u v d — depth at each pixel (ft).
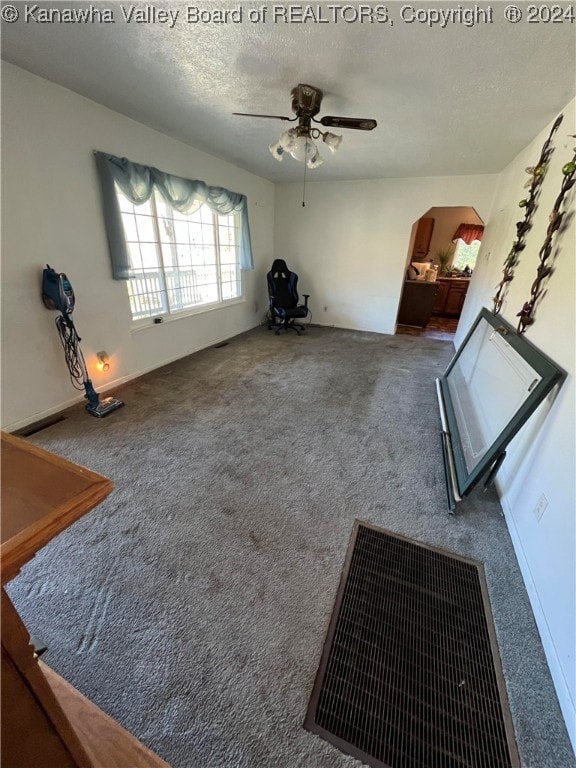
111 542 4.98
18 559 1.36
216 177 13.20
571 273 5.23
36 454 1.90
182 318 12.94
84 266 8.79
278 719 3.14
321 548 4.98
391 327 18.35
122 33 5.48
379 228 16.97
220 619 3.98
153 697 3.26
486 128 9.07
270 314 18.90
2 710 1.61
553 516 4.19
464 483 5.78
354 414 9.11
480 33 5.17
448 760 2.93
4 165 6.75
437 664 3.62
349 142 10.66
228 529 5.26
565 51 5.45
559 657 3.47
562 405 4.65
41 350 8.09
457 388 9.19
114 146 8.93
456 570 4.74
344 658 3.63
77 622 3.90
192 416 8.73
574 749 2.98
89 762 2.38
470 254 22.93
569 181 5.80
